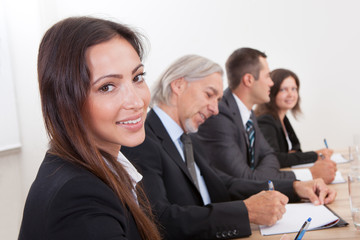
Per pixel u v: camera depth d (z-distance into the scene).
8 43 3.60
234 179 2.01
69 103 0.80
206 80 1.83
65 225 0.70
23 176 3.81
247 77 2.65
